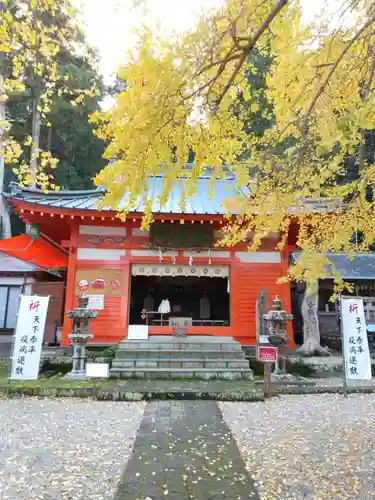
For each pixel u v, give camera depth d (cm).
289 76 359
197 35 279
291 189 375
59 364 1193
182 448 549
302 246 595
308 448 553
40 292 1636
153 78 279
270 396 894
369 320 1462
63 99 2327
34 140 2350
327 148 290
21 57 585
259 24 310
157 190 1595
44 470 469
